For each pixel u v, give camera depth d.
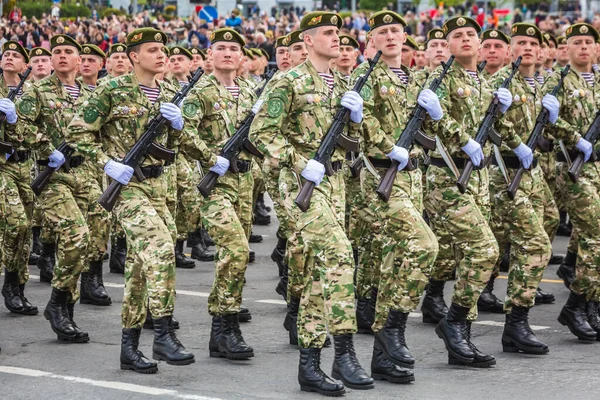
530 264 18.97
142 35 17.41
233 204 19.44
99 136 17.53
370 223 19.05
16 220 21.27
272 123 15.79
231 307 18.34
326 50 16.22
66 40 22.56
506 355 18.78
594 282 20.08
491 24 68.12
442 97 18.11
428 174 18.50
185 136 18.08
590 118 21.33
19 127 20.64
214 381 16.77
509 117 20.67
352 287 15.80
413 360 16.53
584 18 65.44
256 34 46.16
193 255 29.41
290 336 19.41
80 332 19.62
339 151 16.27
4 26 48.00
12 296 22.16
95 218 22.95
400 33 17.88
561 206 25.36
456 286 17.94
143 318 17.55
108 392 16.14
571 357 18.66
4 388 16.42
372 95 17.11
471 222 17.83
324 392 15.80
